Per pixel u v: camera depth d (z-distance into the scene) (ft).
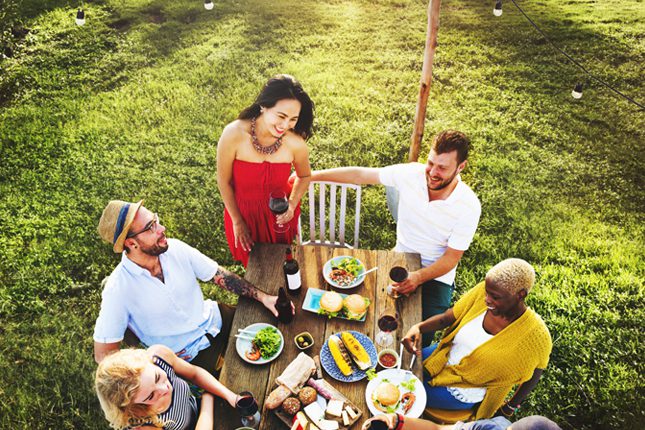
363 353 8.87
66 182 17.93
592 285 14.66
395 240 16.14
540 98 22.53
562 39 26.84
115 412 7.66
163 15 28.40
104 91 22.53
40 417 11.94
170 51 25.26
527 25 28.09
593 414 11.81
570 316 13.83
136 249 9.09
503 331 8.91
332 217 13.07
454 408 9.82
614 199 17.81
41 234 16.15
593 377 12.46
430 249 11.72
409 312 9.82
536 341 8.77
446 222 11.08
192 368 8.86
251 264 10.83
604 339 13.25
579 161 19.33
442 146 10.09
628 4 30.78
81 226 16.40
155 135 20.01
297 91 10.46
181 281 9.95
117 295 9.29
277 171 11.79
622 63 24.98
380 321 8.88
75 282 14.90
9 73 23.04
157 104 21.63
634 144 20.16
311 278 10.46
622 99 22.53
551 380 12.34
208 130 20.17
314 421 8.09
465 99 22.38
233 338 9.43
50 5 28.22
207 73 23.49
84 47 25.16
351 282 10.25
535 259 15.60
